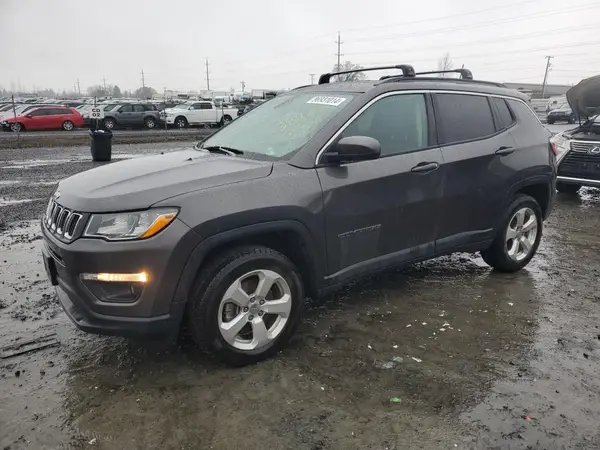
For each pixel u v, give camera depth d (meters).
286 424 2.65
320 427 2.63
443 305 4.16
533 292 4.47
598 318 3.96
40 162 13.66
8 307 4.04
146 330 2.88
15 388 2.94
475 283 4.67
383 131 3.78
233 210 2.98
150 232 2.80
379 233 3.73
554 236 6.38
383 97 3.80
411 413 2.75
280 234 3.33
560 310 4.10
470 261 5.32
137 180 3.10
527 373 3.15
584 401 2.88
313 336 3.60
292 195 3.22
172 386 2.99
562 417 2.73
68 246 2.85
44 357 3.29
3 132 25.75
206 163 3.42
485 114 4.49
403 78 4.01
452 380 3.07
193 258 2.89
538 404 2.84
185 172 3.21
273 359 3.29
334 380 3.06
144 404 2.81
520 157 4.61
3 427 2.61
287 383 3.02
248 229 3.05
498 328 3.76
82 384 3.00
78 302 2.90
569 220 7.26
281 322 3.32
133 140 21.20
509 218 4.64
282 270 3.23
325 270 3.49
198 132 26.45
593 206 8.27
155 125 29.69
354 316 3.94
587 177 8.23
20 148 17.89
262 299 3.21
